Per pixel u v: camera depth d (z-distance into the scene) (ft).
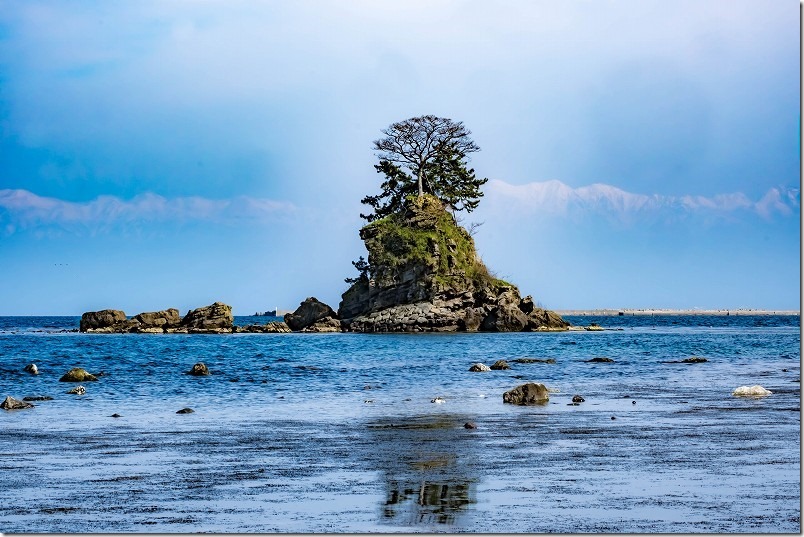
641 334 521.65
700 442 103.65
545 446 101.86
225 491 78.95
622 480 81.82
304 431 116.78
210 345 387.34
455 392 171.63
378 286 521.65
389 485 80.64
